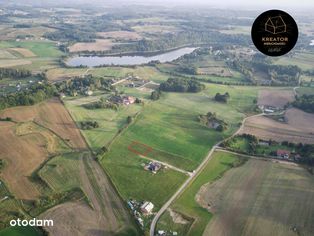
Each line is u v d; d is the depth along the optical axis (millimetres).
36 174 125625
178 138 160875
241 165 139125
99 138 155250
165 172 131875
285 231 104000
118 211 109375
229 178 129875
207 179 128750
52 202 111688
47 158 136750
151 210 110500
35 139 150000
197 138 162000
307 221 108312
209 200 116750
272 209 113250
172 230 102500
